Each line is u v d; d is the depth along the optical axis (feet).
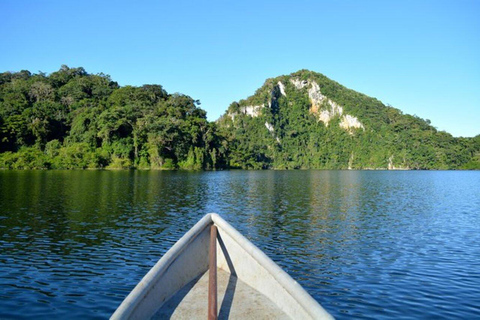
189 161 398.21
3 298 33.96
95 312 31.27
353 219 82.89
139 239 57.52
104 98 498.28
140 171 319.27
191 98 502.79
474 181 265.75
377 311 32.81
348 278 41.63
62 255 48.16
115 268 42.93
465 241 60.95
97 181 180.45
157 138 374.22
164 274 19.45
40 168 329.31
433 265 46.96
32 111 403.75
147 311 17.34
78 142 387.14
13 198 106.32
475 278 41.83
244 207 98.84
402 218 85.25
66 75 589.32
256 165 597.52
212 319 14.47
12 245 53.01
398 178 315.58
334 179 279.90
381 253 52.75
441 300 35.37
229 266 23.29
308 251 53.52
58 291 35.78
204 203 104.73
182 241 21.66
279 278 18.16
